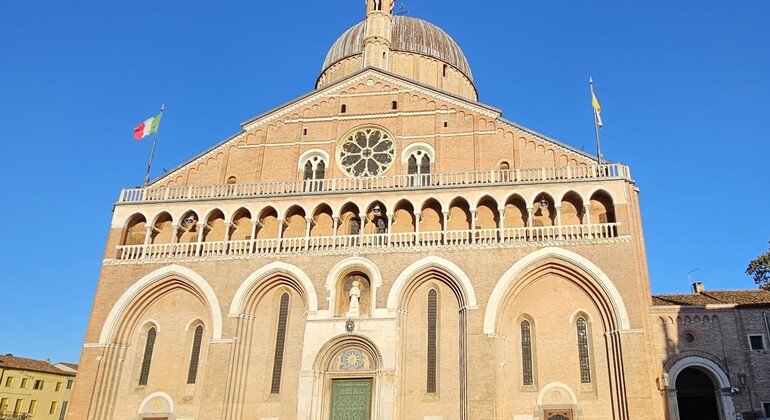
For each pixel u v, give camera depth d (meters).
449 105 50.44
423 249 43.56
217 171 51.12
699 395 41.78
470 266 42.53
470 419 38.62
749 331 41.66
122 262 46.72
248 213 48.06
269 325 44.72
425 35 68.44
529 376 41.16
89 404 42.72
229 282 44.94
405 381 41.78
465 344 40.66
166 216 48.75
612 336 40.00
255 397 43.06
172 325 45.94
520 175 45.75
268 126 52.31
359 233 45.84
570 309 41.91
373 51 56.34
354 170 49.94
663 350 41.78
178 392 44.00
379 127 50.97
